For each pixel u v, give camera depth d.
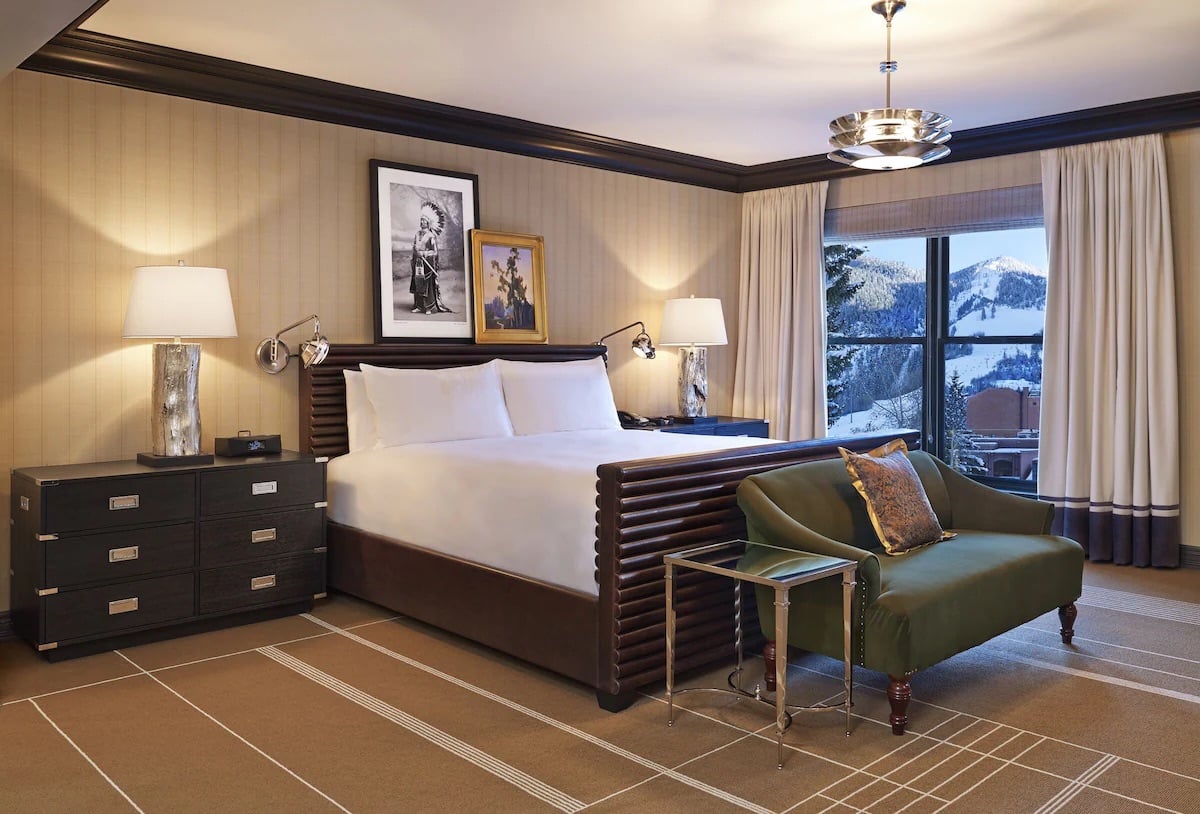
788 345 6.65
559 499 3.28
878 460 3.58
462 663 3.54
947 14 3.66
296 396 4.71
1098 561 5.24
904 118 3.53
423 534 3.92
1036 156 5.51
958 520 4.04
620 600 3.01
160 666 3.51
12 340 3.85
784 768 2.62
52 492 3.50
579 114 5.22
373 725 2.93
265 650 3.71
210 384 4.41
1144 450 5.10
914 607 2.85
